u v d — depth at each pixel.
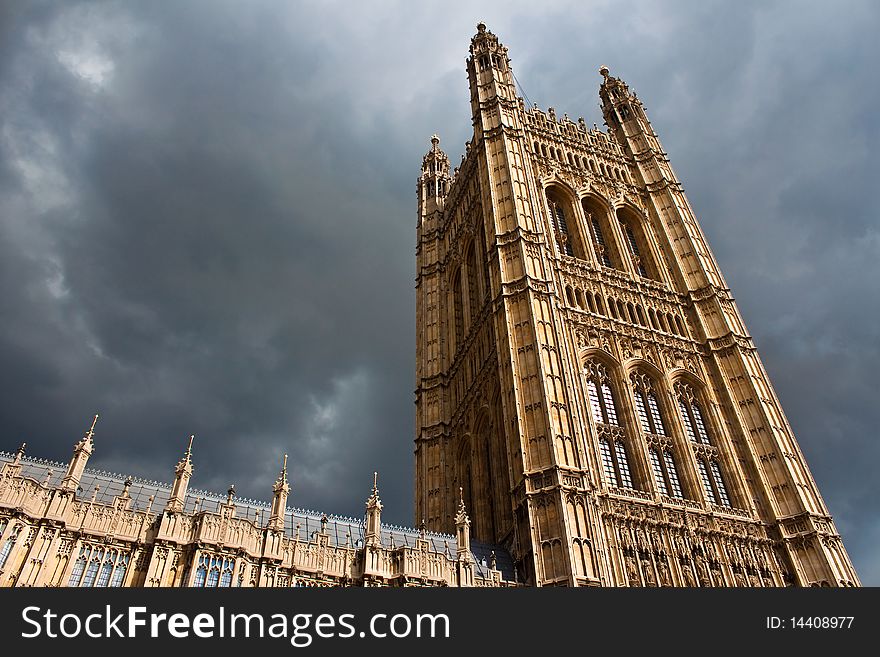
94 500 27.28
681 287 52.69
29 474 29.27
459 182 67.94
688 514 36.91
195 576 26.52
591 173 60.56
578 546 32.09
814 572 36.03
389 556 31.48
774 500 39.44
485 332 50.00
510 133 58.06
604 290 49.66
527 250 47.47
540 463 35.69
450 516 49.53
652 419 43.00
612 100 71.94
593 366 44.09
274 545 29.42
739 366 46.47
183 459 29.94
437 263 68.75
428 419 57.00
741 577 35.00
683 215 57.88
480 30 70.00
